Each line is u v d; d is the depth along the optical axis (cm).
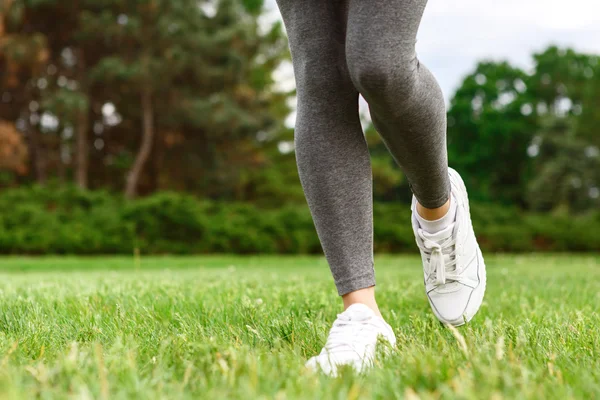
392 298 312
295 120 165
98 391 110
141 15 2242
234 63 2344
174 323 216
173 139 2553
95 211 1548
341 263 159
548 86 4434
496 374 113
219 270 732
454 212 181
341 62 158
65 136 2591
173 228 1485
